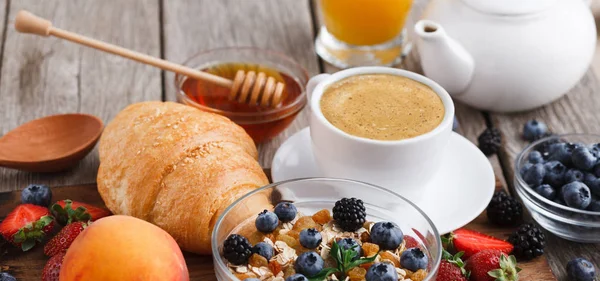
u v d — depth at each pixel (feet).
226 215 2.32
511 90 2.95
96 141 2.77
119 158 2.55
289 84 2.99
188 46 3.29
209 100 2.93
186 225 2.46
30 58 3.20
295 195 2.41
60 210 2.55
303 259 2.23
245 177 2.53
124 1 3.47
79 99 3.05
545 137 2.79
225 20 3.42
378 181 2.51
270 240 2.33
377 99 2.56
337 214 2.34
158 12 3.43
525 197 2.62
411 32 3.38
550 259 2.57
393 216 2.40
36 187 2.62
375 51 3.22
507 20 2.90
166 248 2.27
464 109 3.08
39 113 2.99
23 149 2.77
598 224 2.55
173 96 3.08
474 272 2.43
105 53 3.24
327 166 2.55
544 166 2.65
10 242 2.52
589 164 2.62
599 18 4.10
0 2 3.42
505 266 2.39
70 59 3.21
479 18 2.92
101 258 2.22
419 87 2.60
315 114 2.51
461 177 2.62
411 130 2.47
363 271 2.23
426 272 2.25
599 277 2.53
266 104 2.87
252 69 3.01
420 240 2.35
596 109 3.07
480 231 2.62
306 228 2.35
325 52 3.26
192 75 2.90
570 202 2.57
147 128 2.56
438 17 3.00
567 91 3.04
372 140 2.43
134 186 2.50
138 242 2.24
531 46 2.90
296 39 3.34
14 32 3.30
